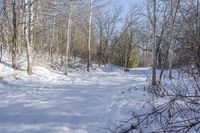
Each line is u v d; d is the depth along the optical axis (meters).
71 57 33.72
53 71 23.20
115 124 8.59
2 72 16.66
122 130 8.12
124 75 27.70
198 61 6.72
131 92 13.52
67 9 25.47
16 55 19.02
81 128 8.38
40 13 20.88
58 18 26.55
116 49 48.38
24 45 23.27
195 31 6.94
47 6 22.45
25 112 9.94
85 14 34.38
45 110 10.20
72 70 27.03
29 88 14.52
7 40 20.59
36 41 25.08
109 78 23.25
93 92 14.02
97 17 44.72
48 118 9.28
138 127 8.00
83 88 15.66
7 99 11.90
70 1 23.47
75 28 36.16
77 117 9.43
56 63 26.53
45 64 24.52
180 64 7.13
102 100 11.98
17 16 19.78
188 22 7.16
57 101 11.65
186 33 7.05
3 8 19.81
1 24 20.06
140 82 18.78
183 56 6.96
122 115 9.40
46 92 13.71
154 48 15.65
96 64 38.09
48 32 28.69
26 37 18.30
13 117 9.38
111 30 45.97
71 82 18.52
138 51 62.44
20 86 14.80
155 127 7.81
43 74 19.94
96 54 41.88
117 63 48.03
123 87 16.08
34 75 18.52
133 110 9.78
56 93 13.53
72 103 11.31
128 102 11.23
